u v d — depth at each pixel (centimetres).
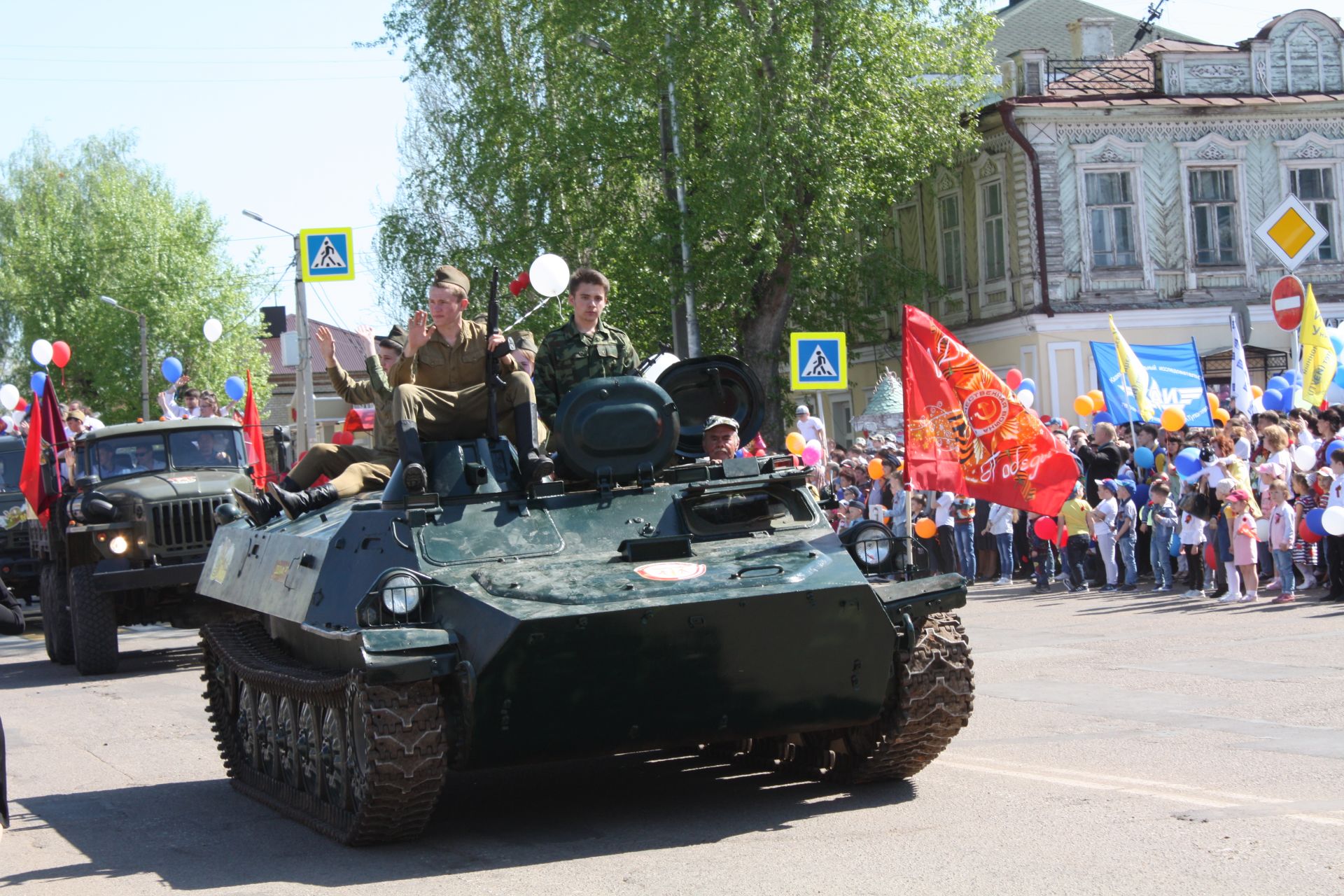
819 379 2138
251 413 2128
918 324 1031
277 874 694
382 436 953
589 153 2888
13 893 687
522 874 659
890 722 763
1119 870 598
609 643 682
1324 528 1439
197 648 1897
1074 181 3022
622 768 923
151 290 5247
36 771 1046
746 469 845
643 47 2738
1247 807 694
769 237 2748
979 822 700
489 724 692
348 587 770
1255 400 1980
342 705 736
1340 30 3123
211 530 1641
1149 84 3102
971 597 1831
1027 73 3070
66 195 5644
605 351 904
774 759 892
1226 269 3073
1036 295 3016
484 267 3008
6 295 5362
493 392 831
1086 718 966
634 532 788
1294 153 3092
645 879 634
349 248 2289
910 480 989
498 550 762
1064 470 1038
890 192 3016
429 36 3278
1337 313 3098
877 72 2814
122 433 1750
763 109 2734
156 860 746
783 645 713
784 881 616
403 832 730
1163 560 1703
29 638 2223
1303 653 1170
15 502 2406
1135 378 1920
